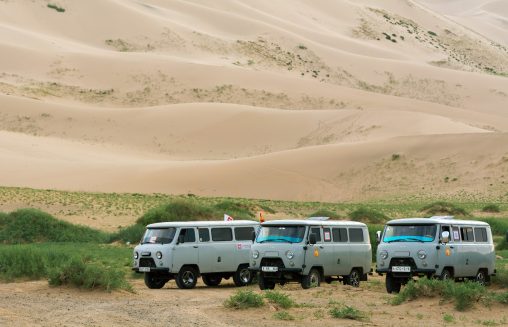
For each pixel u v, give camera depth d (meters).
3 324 24.33
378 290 36.19
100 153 162.75
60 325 24.67
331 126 177.38
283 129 179.75
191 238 37.56
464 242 34.84
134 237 63.62
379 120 173.00
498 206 99.44
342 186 125.69
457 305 28.38
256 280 39.94
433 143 135.12
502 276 36.75
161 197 105.25
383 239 34.66
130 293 33.72
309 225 35.22
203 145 177.00
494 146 129.88
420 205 104.69
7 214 71.38
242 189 123.44
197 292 35.81
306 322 26.03
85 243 64.62
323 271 35.59
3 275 38.81
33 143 158.50
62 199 95.31
